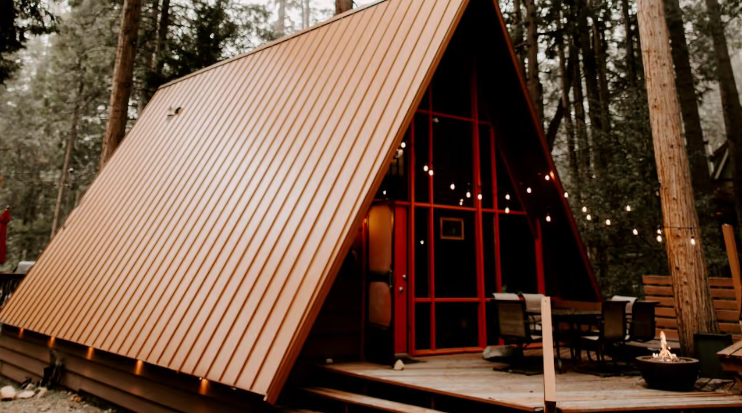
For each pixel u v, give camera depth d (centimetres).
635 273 1285
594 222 1309
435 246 784
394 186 741
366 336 663
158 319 596
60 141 2433
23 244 2244
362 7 758
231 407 497
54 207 2578
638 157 1262
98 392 715
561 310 687
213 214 668
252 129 746
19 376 904
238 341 482
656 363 516
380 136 532
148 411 611
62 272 866
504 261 864
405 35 633
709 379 585
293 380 601
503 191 893
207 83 998
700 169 1445
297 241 519
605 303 610
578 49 1777
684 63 1548
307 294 458
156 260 689
